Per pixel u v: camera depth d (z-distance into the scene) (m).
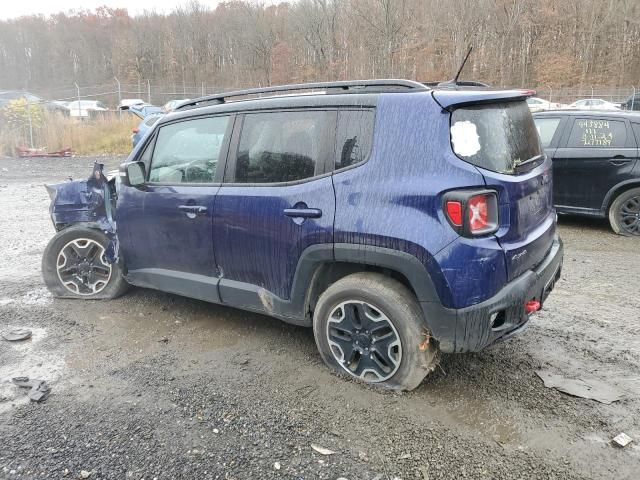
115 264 4.84
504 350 3.83
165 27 67.88
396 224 3.00
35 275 5.69
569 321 4.35
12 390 3.42
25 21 69.94
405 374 3.19
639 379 3.43
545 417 3.03
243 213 3.65
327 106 3.39
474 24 48.72
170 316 4.55
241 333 4.20
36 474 2.66
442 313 2.97
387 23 40.19
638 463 2.66
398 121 3.12
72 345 4.04
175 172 4.16
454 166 2.92
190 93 36.41
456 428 2.95
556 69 53.25
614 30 55.00
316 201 3.30
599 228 7.72
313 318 3.55
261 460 2.73
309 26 49.41
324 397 3.26
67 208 4.84
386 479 2.59
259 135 3.68
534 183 3.28
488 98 3.11
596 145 7.27
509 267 2.98
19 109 19.83
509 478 2.58
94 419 3.10
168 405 3.22
